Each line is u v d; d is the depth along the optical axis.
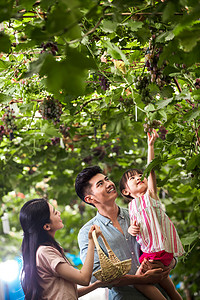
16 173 8.15
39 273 3.91
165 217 4.18
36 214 4.05
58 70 1.67
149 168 4.02
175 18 3.13
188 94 3.73
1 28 3.95
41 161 7.90
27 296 3.93
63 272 3.79
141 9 3.28
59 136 6.41
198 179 4.54
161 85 3.75
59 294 3.81
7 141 7.67
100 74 4.50
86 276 3.78
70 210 11.52
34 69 2.41
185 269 7.61
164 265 4.18
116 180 8.12
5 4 2.14
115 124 5.35
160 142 4.74
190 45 1.98
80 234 4.40
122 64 4.26
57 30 1.80
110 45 4.03
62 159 7.71
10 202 11.27
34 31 1.88
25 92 4.90
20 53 4.40
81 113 6.48
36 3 2.90
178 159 6.52
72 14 1.78
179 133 4.63
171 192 7.88
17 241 12.09
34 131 7.18
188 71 3.72
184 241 5.83
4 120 5.53
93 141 8.02
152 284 4.14
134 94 4.70
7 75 4.76
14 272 5.64
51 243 4.10
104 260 3.74
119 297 4.13
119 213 4.47
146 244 4.13
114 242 4.27
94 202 4.41
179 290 8.73
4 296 5.50
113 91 4.66
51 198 8.70
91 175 4.42
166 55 2.97
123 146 7.70
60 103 4.68
